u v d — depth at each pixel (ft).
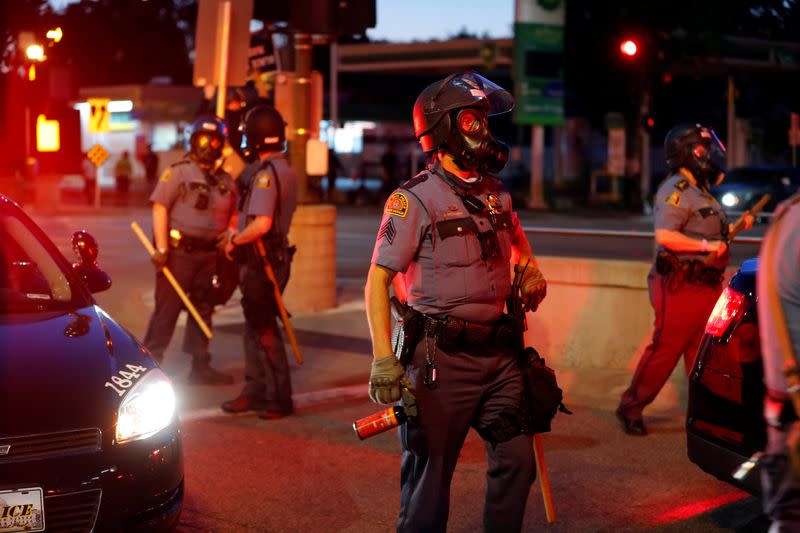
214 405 24.13
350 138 174.40
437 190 13.23
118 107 164.55
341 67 138.62
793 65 125.29
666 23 103.71
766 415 10.79
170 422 14.39
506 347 13.32
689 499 17.84
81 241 17.95
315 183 37.47
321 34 35.06
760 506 17.43
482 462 19.88
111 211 97.91
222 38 28.99
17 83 85.25
